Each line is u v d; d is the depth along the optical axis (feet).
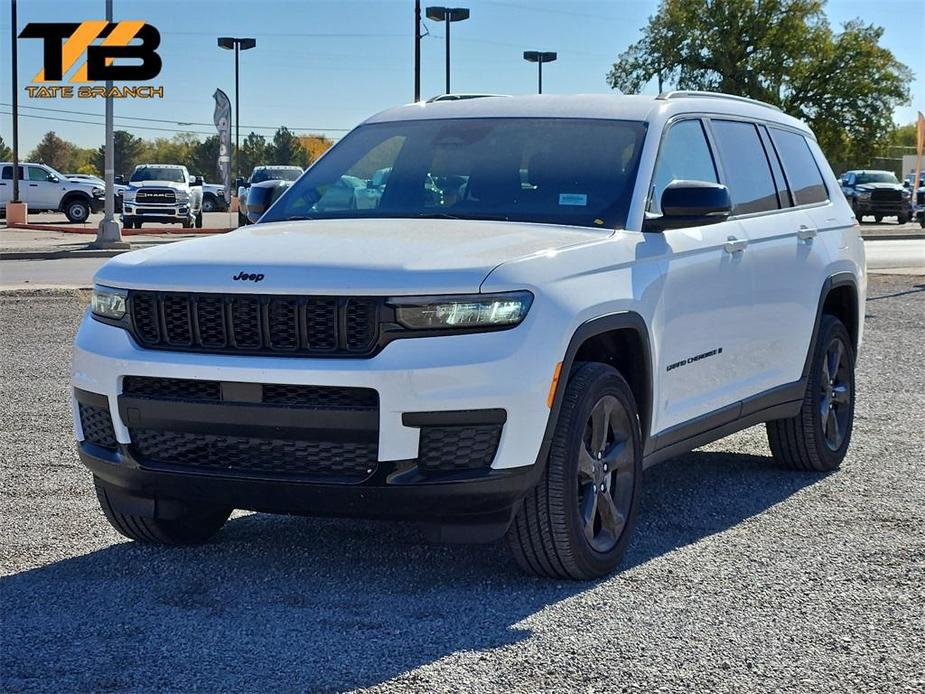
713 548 18.31
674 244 18.81
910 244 109.81
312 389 15.28
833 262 23.99
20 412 28.40
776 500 21.47
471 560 17.63
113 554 17.81
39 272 69.77
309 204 20.04
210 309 15.76
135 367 16.02
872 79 244.01
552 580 16.67
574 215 18.37
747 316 20.90
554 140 19.71
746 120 22.77
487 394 15.10
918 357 39.29
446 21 141.59
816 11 240.53
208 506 18.03
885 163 299.79
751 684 12.96
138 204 123.54
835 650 14.01
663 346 18.35
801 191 23.97
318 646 14.02
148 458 16.31
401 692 12.66
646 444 18.19
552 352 15.60
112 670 13.30
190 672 13.24
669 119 20.11
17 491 21.30
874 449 25.77
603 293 16.76
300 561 17.56
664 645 14.11
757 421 21.76
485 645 14.07
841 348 24.35
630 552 18.13
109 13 91.45
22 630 14.57
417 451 15.11
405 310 15.10
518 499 15.58
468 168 19.58
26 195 142.51
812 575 16.92
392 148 20.59
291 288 15.29
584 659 13.64
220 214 180.65
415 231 17.35
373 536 18.94
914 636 14.51
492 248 16.26
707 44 240.12
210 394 15.72
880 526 19.62
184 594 15.99
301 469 15.52
